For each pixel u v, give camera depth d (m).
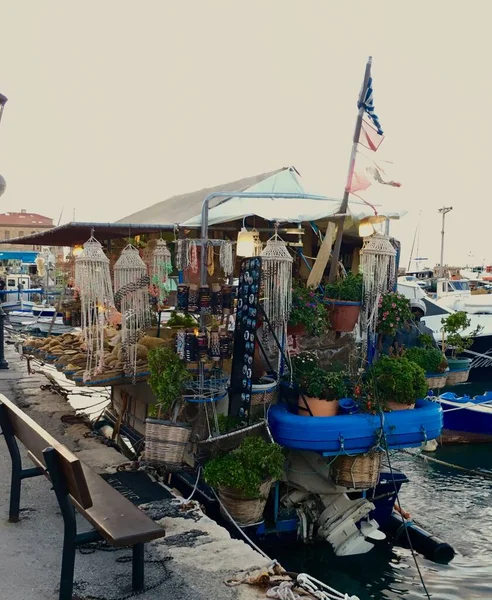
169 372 5.27
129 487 5.32
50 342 7.91
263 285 5.43
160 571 3.77
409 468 9.98
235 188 6.93
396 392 5.77
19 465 4.41
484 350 18.66
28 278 34.53
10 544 4.05
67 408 8.42
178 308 5.43
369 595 5.54
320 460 5.98
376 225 6.75
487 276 45.56
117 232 7.02
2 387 9.79
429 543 6.47
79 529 4.29
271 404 5.84
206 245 5.47
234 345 5.48
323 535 6.06
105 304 5.92
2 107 6.24
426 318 18.34
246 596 3.50
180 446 5.16
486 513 7.95
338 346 6.51
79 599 3.40
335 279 6.37
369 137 5.80
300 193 6.16
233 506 5.25
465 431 11.65
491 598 5.61
